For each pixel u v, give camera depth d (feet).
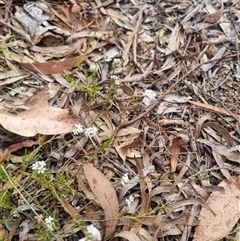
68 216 1.20
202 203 1.24
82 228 1.14
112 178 1.27
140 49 1.58
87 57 1.52
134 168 1.30
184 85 1.49
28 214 1.19
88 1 1.67
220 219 1.23
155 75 1.51
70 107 1.38
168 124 1.40
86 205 1.22
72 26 1.59
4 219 1.17
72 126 1.29
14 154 1.27
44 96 1.37
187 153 1.34
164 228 1.21
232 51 1.61
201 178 1.30
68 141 1.29
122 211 1.22
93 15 1.64
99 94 1.41
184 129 1.40
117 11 1.67
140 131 1.34
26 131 1.26
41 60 1.49
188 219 1.23
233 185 1.30
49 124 1.28
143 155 1.31
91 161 1.28
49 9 1.59
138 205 1.24
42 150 1.28
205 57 1.59
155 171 1.30
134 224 1.20
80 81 1.45
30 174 1.19
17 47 1.49
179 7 1.72
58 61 1.46
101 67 1.50
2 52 1.45
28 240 1.16
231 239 1.21
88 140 1.31
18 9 1.57
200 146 1.37
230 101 1.47
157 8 1.70
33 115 1.29
